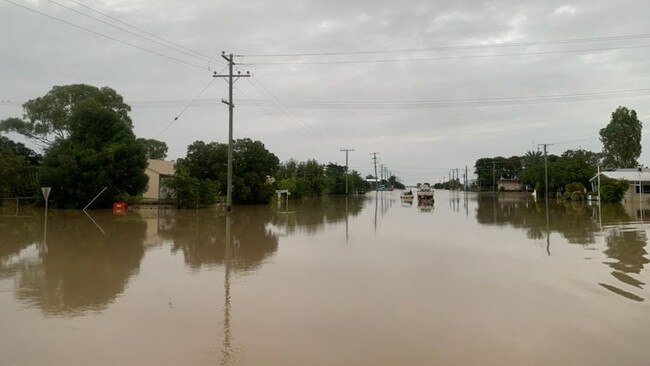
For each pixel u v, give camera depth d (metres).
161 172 47.12
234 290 9.31
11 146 48.09
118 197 35.28
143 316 7.52
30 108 43.06
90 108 35.34
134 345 6.19
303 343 6.26
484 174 119.56
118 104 44.62
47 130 43.97
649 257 13.44
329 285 9.74
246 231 20.73
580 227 22.20
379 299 8.57
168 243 16.55
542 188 67.81
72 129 35.88
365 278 10.46
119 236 18.52
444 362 5.64
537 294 9.02
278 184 60.66
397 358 5.76
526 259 13.12
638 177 53.56
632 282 10.12
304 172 77.50
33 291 9.30
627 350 6.07
